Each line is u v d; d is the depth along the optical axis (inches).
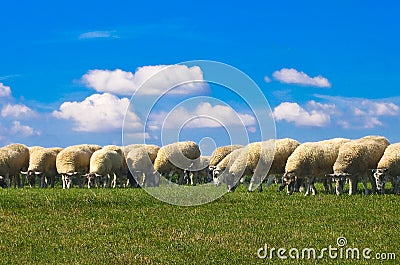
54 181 1708.9
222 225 834.8
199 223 851.4
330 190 1362.0
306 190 1323.8
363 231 789.9
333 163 1293.1
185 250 690.2
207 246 709.3
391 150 1255.5
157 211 949.8
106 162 1636.3
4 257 663.1
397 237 755.4
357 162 1242.6
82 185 1659.7
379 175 1231.5
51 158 1667.1
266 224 837.8
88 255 669.9
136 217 901.2
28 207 951.6
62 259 654.5
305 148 1278.3
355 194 1240.2
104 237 764.0
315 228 810.2
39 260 652.1
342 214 908.6
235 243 724.7
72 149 1648.6
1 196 1010.1
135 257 656.4
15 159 1598.2
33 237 762.8
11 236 766.5
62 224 845.2
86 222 856.3
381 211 933.8
